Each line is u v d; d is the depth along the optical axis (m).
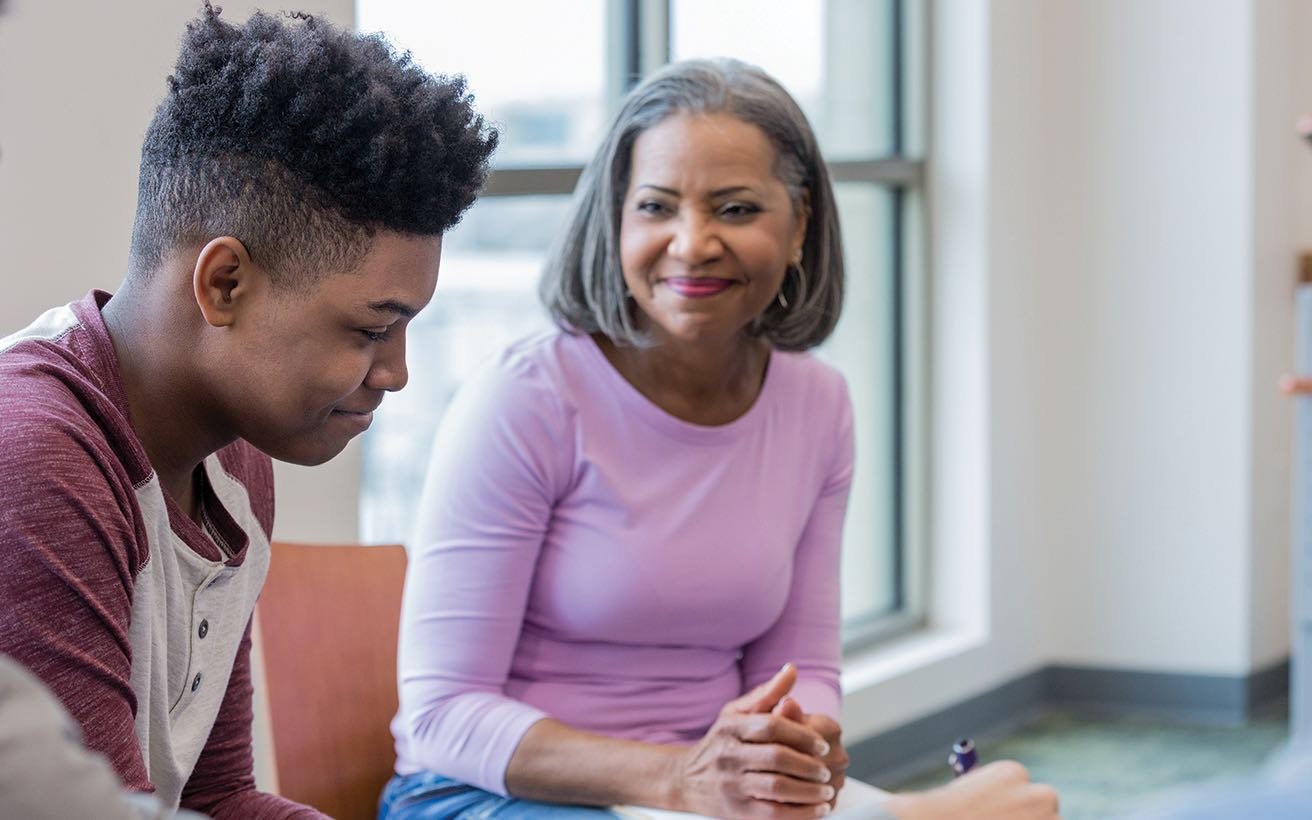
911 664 3.55
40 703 0.58
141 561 1.00
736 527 1.76
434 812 1.65
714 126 1.71
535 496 1.70
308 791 1.70
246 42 1.00
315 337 1.00
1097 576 3.96
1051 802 0.85
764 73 1.80
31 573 0.89
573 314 1.76
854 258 3.75
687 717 1.77
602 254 1.74
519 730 1.61
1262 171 3.81
